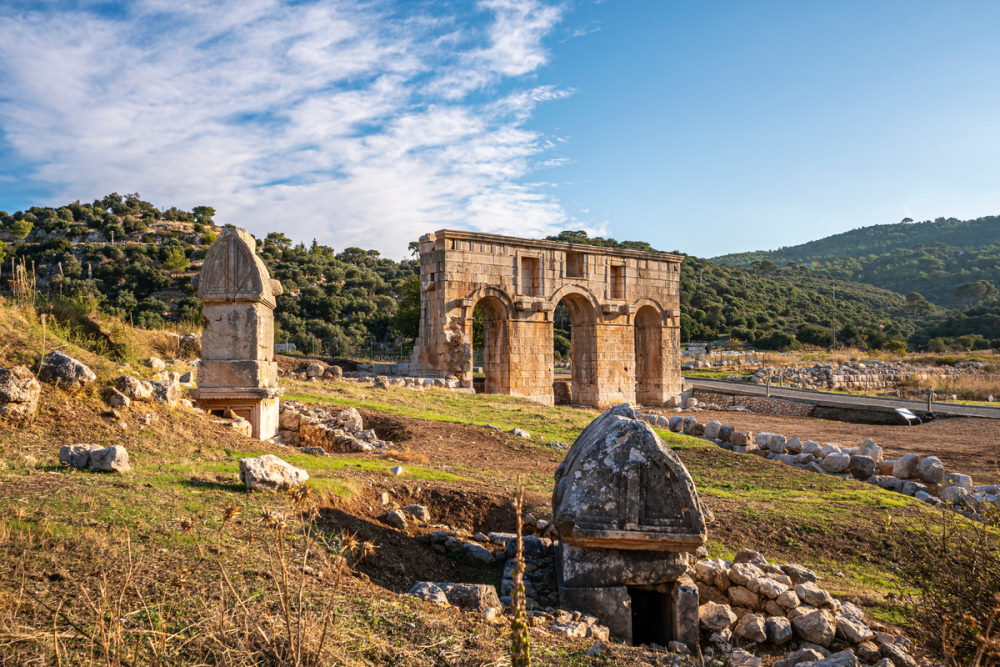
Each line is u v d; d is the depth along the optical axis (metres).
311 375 28.09
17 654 3.94
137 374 12.95
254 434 13.20
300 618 4.26
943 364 56.03
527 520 10.19
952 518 8.19
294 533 6.75
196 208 128.50
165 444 10.11
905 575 7.57
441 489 10.32
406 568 7.32
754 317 86.88
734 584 7.75
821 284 141.38
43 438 9.21
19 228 100.25
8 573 4.83
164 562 5.39
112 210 121.44
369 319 79.88
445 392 26.80
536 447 16.86
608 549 7.21
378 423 17.95
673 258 38.12
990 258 166.88
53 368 10.51
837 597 8.13
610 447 7.29
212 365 13.12
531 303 32.44
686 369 55.28
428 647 4.75
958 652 6.04
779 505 12.05
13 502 6.19
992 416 28.33
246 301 13.28
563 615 6.68
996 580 6.44
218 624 4.47
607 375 35.16
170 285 82.06
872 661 6.44
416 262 138.25
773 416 32.62
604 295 35.41
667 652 6.11
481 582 7.77
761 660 6.58
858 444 22.17
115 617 4.06
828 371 47.44
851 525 10.92
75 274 79.06
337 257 135.00
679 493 7.18
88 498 6.59
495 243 31.67
